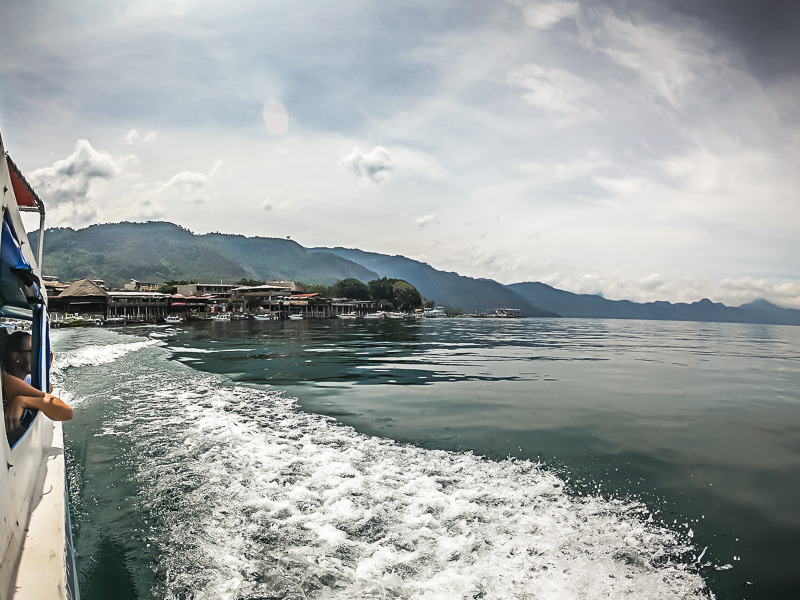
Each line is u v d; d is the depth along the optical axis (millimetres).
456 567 4391
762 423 10695
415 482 6410
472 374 18266
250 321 99938
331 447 7938
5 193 3066
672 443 8875
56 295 89625
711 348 37562
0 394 2939
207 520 5207
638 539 5113
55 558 3072
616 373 19453
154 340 35156
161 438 8211
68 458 7156
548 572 4379
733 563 4719
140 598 3857
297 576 4176
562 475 6996
